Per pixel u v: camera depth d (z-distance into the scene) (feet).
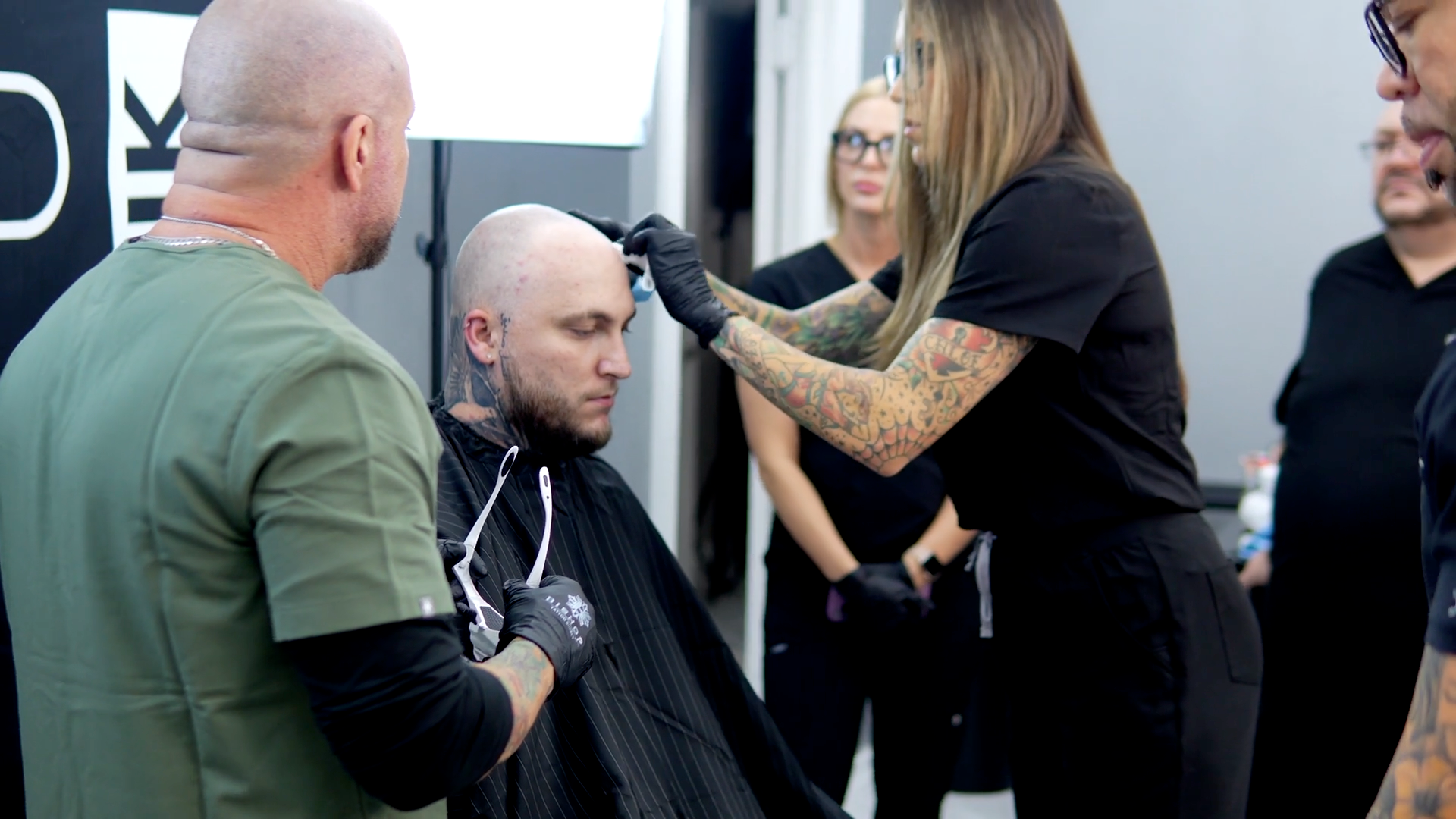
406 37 5.65
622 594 5.03
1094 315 5.00
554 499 4.95
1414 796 2.85
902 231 5.77
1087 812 5.53
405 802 3.21
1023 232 4.95
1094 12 11.82
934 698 7.71
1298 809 8.05
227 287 3.26
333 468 3.10
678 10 8.48
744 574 11.43
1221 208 11.63
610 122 6.34
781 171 10.48
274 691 3.26
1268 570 8.72
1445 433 3.00
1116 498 5.25
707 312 5.04
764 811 5.33
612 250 4.83
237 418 3.08
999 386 5.32
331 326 3.24
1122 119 11.84
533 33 5.96
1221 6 11.43
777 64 10.28
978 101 5.27
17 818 4.96
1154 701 5.28
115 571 3.24
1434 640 2.89
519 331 4.70
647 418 8.77
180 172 3.46
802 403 4.91
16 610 3.57
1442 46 3.00
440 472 4.64
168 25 5.32
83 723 3.36
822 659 7.69
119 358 3.28
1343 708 7.78
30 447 3.44
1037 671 5.58
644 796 4.65
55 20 4.90
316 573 3.05
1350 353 7.78
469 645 4.16
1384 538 7.47
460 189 7.87
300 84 3.36
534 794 4.39
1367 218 11.23
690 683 5.07
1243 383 11.73
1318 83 11.23
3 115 4.74
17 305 4.83
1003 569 5.61
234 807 3.25
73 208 4.99
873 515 7.65
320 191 3.47
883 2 10.85
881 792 7.98
